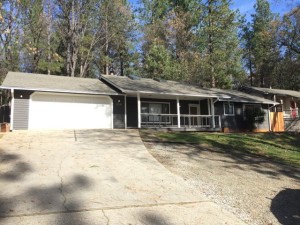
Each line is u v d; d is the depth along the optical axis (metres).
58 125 19.09
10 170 8.45
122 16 36.81
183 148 13.33
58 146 11.84
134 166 9.55
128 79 24.62
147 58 36.28
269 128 28.80
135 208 6.45
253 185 8.81
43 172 8.41
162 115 23.17
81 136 14.56
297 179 10.02
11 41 29.83
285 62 33.81
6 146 11.53
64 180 7.84
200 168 10.15
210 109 25.20
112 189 7.45
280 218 6.65
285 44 25.48
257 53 45.69
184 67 35.44
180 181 8.48
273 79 47.16
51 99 19.06
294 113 33.50
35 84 18.89
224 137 17.48
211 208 6.80
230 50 37.66
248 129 27.14
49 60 33.25
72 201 6.55
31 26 30.86
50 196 6.74
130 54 39.97
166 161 10.62
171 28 38.28
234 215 6.57
